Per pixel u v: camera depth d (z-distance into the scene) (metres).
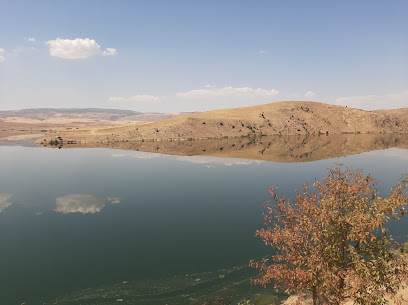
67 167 69.25
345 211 10.21
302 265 10.54
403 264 9.34
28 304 17.92
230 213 34.66
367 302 8.82
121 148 115.69
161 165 72.62
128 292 19.19
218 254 24.19
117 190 46.69
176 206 37.75
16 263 22.84
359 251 10.06
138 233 28.67
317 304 11.66
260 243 26.12
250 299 18.08
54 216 33.91
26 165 72.00
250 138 162.38
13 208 37.00
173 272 21.55
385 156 86.31
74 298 18.55
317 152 98.50
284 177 56.22
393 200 9.30
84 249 25.28
